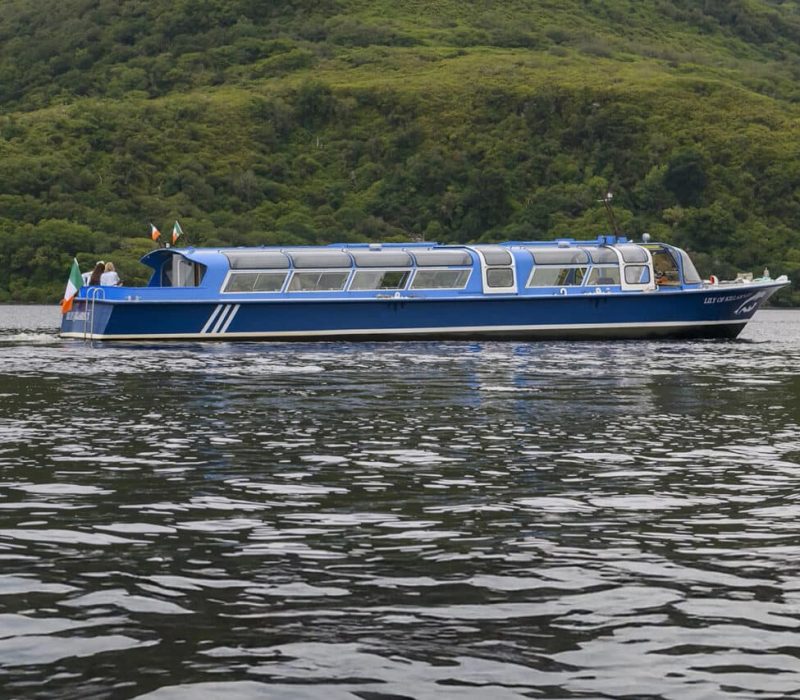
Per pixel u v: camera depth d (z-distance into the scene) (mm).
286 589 11977
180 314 59375
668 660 10031
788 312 150375
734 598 11758
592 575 12578
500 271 63250
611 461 20375
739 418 27531
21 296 165750
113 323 59344
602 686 9453
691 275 67000
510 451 21469
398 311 61250
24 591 11875
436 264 62719
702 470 19484
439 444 22375
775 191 193375
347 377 38594
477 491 17328
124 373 39969
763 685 9500
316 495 16938
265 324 59906
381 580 12320
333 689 9344
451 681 9523
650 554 13508
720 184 193375
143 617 11055
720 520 15391
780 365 47188
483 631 10711
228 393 32844
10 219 183250
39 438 23016
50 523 14992
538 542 14055
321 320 60500
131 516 15430
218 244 187375
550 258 64062
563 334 63781
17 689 9305
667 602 11609
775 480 18531
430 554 13445
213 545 13844
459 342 61469
